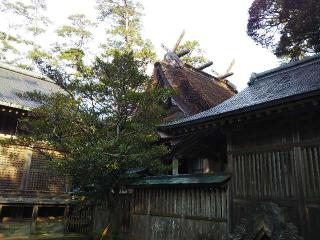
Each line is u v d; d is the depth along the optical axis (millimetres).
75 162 10141
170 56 19047
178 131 9492
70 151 10539
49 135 11141
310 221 7086
